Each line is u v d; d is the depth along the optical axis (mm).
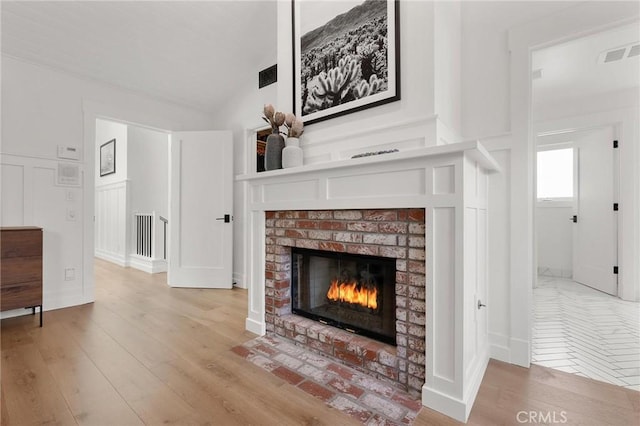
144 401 1484
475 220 1665
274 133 2359
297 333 2131
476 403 1498
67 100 3020
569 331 2461
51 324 2520
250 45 3336
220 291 3654
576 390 1614
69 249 3021
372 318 1919
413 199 1535
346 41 2156
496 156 2012
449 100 1946
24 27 2557
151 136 5418
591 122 3455
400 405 1478
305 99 2430
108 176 5688
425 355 1514
